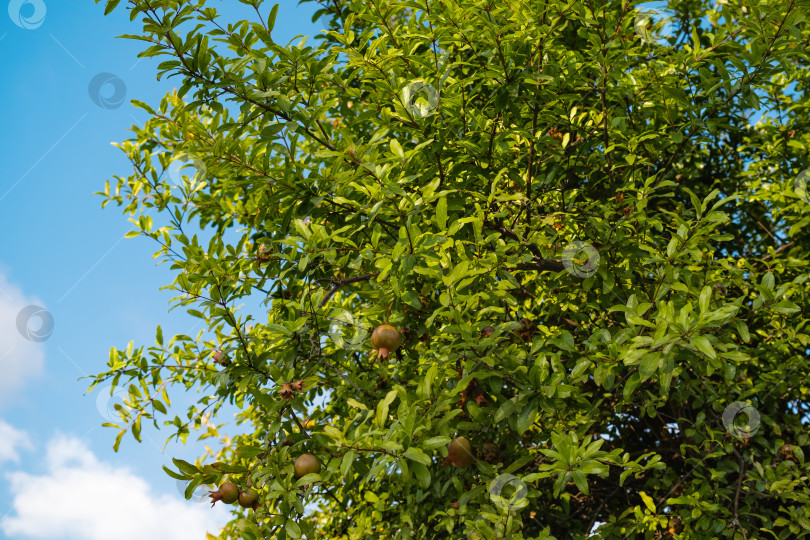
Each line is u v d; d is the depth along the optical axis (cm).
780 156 436
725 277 330
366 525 388
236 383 324
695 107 318
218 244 322
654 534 357
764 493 335
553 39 340
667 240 356
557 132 378
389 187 250
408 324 309
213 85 270
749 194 439
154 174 387
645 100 354
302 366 313
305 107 312
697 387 356
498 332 255
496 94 305
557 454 233
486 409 282
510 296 285
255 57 279
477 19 306
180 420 357
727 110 354
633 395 346
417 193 304
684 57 326
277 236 354
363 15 307
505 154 340
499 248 287
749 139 448
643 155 373
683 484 380
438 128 309
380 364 312
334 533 432
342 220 333
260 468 281
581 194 389
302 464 271
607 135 350
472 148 313
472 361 262
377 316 289
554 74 319
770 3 287
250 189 399
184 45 263
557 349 316
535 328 326
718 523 320
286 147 303
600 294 332
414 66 316
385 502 391
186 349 352
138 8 254
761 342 382
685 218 345
